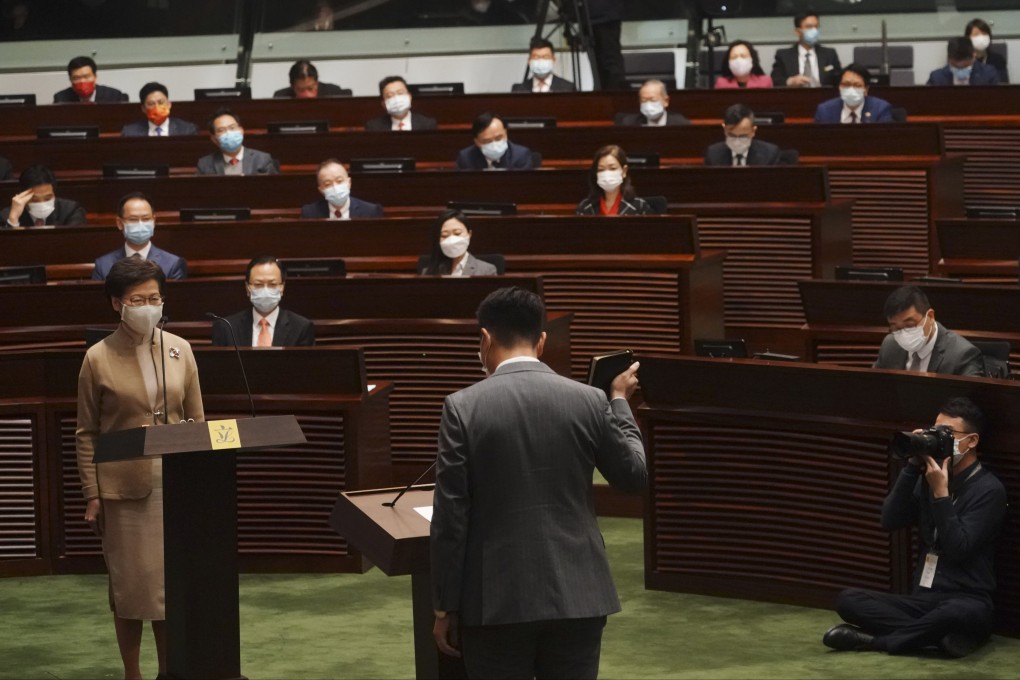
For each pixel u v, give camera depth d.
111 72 21.31
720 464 8.43
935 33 20.33
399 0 21.44
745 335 13.06
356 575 9.06
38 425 9.14
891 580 7.91
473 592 4.80
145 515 6.60
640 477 4.98
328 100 17.25
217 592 5.88
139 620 6.74
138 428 5.70
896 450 7.20
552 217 11.71
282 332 9.63
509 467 4.81
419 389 10.42
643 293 11.57
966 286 9.61
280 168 15.46
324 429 9.06
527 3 21.17
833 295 10.10
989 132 15.70
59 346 10.55
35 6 21.20
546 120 15.32
